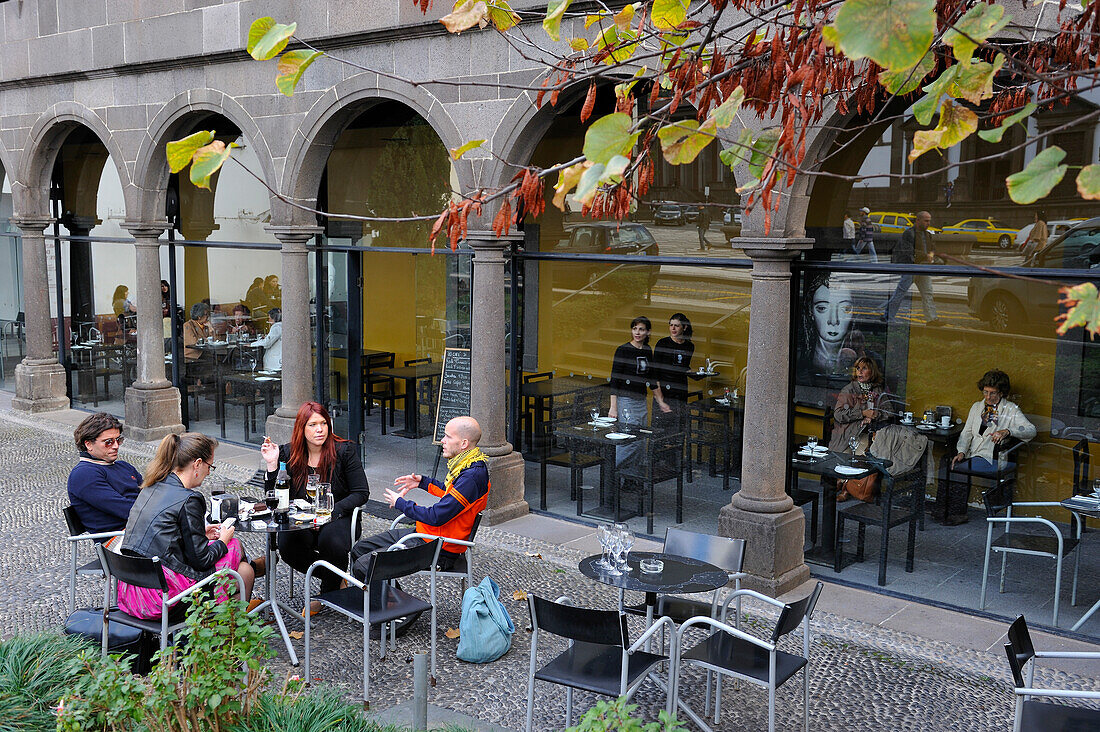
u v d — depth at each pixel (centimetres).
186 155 274
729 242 868
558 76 494
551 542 923
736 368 890
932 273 765
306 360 1149
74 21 1304
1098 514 709
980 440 787
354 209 1141
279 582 814
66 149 1476
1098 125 673
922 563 820
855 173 785
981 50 409
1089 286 228
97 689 457
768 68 317
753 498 800
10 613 744
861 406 829
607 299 959
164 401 1336
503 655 679
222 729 476
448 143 959
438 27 937
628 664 555
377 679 638
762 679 528
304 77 1066
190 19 1161
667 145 271
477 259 959
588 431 984
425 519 708
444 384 1070
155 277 1311
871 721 593
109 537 719
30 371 1498
